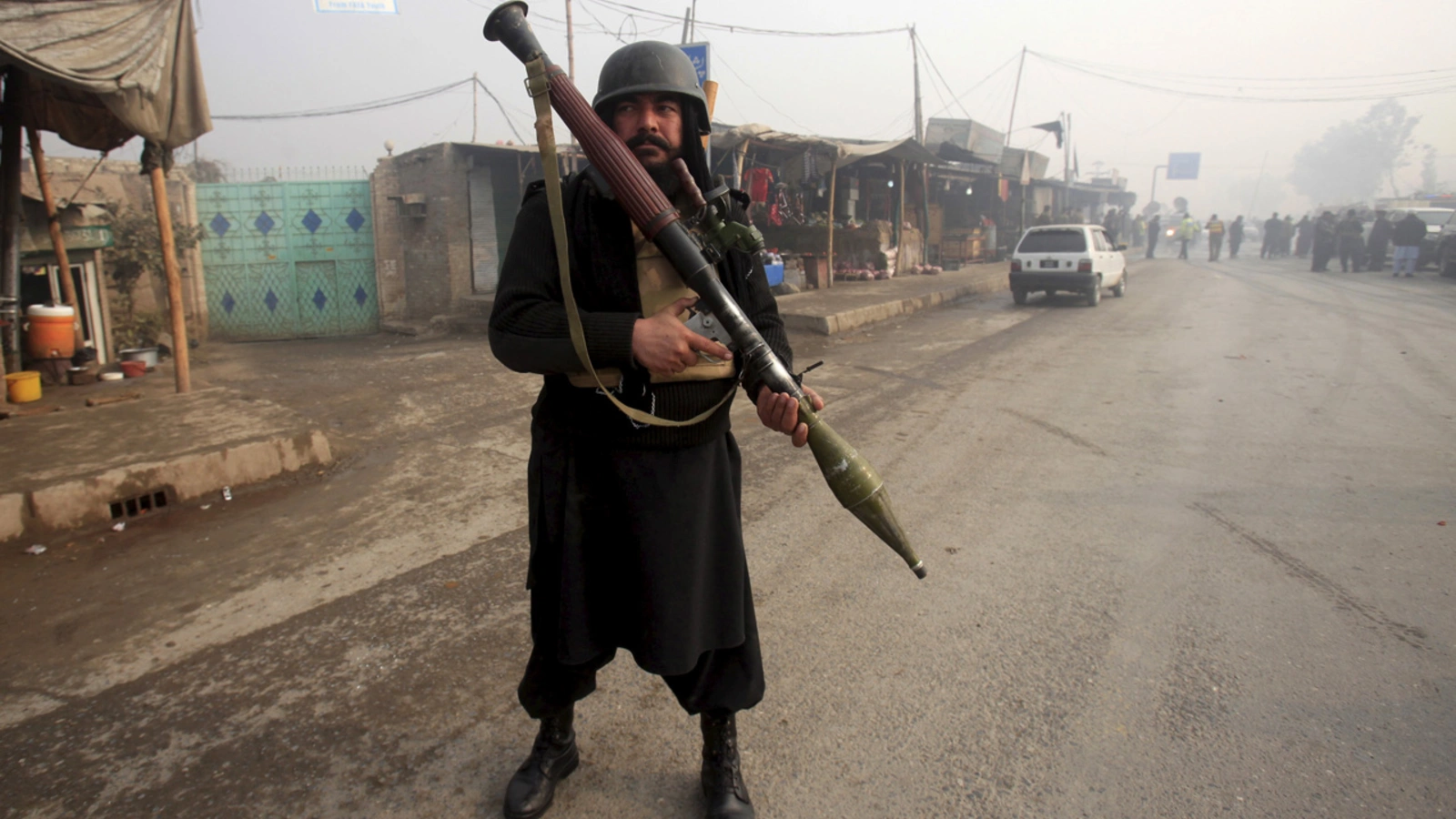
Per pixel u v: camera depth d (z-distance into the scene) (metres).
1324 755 2.24
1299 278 19.27
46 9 5.25
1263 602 3.12
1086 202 38.03
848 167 18.11
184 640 2.99
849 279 16.30
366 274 14.92
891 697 2.54
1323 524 3.86
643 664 1.73
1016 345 9.45
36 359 7.96
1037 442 5.33
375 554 3.74
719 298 1.50
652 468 1.66
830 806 2.09
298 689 2.65
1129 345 9.27
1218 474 4.61
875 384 7.36
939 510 4.16
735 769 2.00
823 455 1.59
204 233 11.97
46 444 4.72
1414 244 18.97
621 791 2.14
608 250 1.59
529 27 1.53
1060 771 2.20
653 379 1.62
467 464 5.14
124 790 2.18
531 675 1.94
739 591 1.83
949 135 22.03
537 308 1.58
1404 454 4.90
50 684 2.70
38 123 7.60
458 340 11.84
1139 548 3.63
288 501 4.51
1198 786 2.13
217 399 5.93
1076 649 2.81
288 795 2.15
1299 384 6.96
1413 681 2.58
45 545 3.89
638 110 1.60
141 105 5.92
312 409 6.79
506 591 3.34
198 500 4.48
